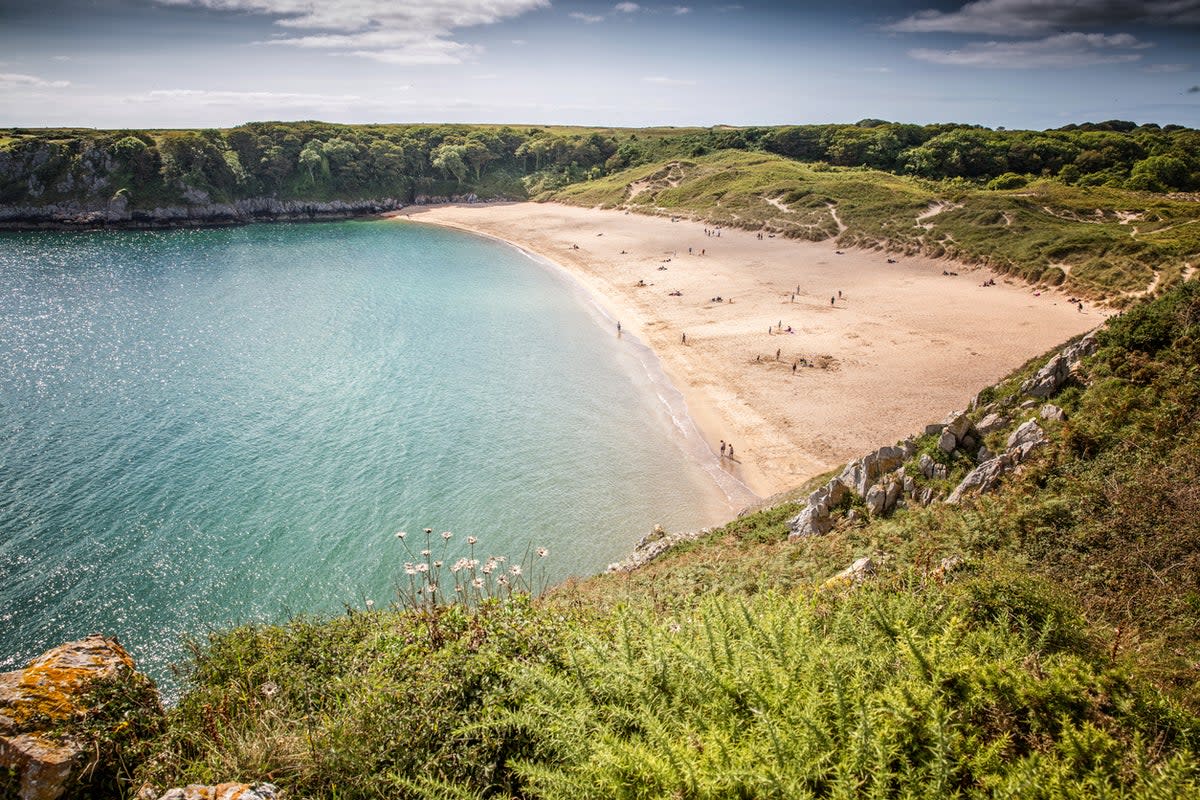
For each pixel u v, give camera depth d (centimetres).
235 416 4747
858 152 15400
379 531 3416
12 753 592
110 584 3008
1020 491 1680
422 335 6638
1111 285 6494
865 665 627
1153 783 452
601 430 4519
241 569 3127
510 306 7719
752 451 4153
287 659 916
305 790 580
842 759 479
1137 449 1670
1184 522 1224
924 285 7538
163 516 3509
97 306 7631
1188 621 946
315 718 706
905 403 4566
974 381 4834
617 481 3888
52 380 5375
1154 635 920
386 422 4662
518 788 587
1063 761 493
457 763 597
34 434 4412
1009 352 5347
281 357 5975
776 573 1709
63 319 7081
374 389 5247
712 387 5091
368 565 3167
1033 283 7200
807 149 16500
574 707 607
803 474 3847
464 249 11444
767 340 5941
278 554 3238
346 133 16550
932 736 485
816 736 499
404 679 734
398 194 16362
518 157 18375
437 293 8350
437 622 876
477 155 17288
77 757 606
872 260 8875
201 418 4706
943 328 5991
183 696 866
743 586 1656
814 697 534
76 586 2991
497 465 4069
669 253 9950
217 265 10050
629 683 614
